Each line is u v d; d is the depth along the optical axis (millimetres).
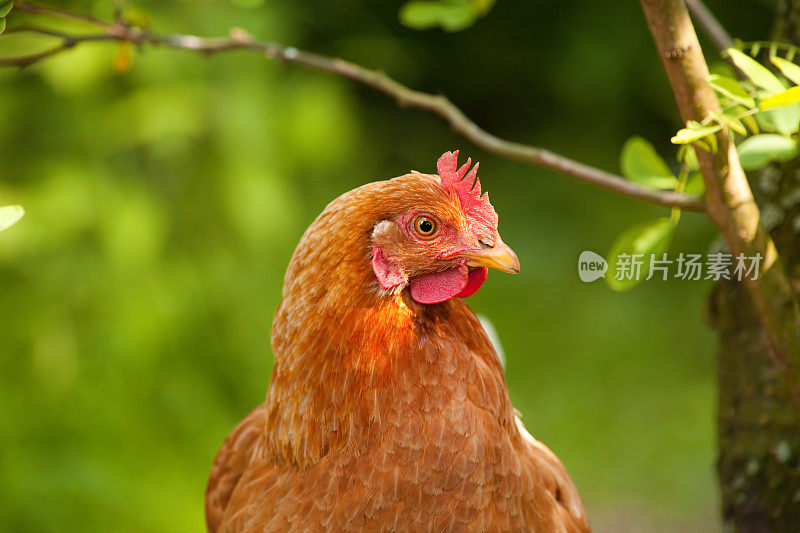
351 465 4312
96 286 11469
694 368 14562
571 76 17469
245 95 12617
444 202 4422
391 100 18344
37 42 11047
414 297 4410
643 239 4789
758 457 5895
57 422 10883
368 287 4344
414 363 4316
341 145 13703
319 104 13461
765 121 4574
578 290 16281
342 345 4324
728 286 6027
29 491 10031
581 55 17297
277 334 4594
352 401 4309
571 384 14352
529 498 4547
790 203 5605
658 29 4020
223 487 5406
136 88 12305
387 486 4266
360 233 4344
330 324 4348
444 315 4523
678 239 15414
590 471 12547
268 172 12508
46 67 11430
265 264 13320
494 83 18844
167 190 12461
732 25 17141
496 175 18219
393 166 17625
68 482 10203
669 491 12000
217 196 12445
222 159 12398
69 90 11945
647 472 12422
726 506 6164
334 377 4336
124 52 6336
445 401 4305
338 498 4324
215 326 12281
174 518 10164
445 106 6004
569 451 12984
